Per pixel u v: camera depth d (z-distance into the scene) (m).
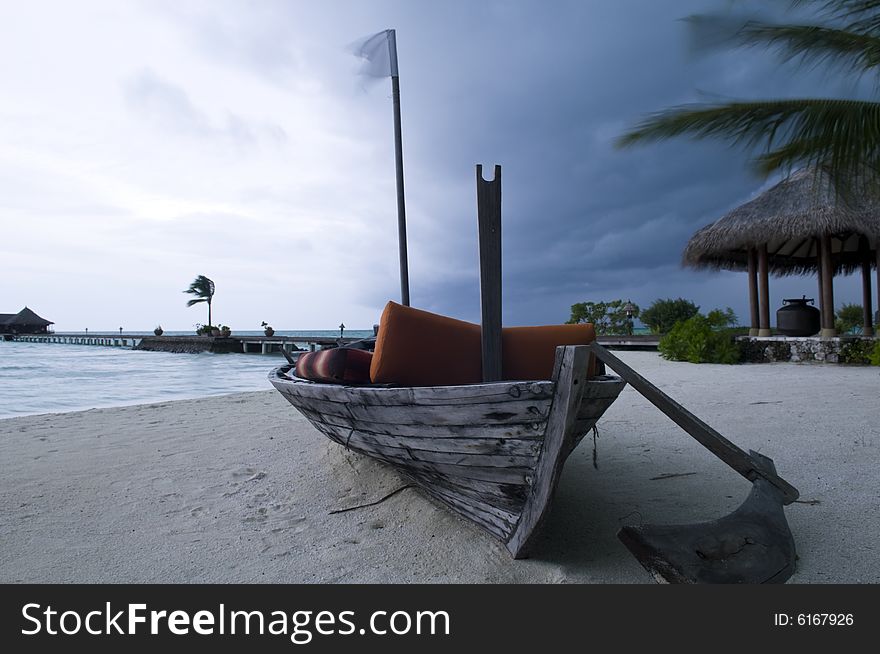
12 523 3.31
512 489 2.56
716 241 14.02
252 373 18.69
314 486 3.92
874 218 11.76
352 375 3.45
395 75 7.41
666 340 15.70
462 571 2.63
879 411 5.98
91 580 2.62
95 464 4.64
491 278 2.91
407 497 3.49
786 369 11.80
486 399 2.43
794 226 12.40
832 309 13.72
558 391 2.28
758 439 4.91
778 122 8.24
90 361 26.89
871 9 7.96
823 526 2.99
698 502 3.43
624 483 3.84
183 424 6.57
